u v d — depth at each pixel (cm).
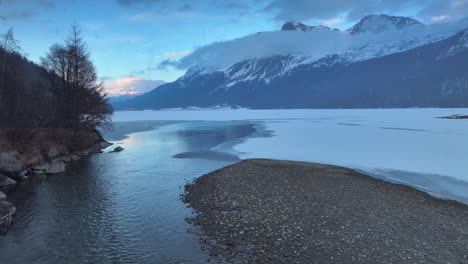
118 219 1870
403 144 5425
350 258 1364
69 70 4966
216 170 3275
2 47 3991
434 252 1420
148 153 4603
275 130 8556
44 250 1475
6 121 3516
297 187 2552
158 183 2739
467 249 1452
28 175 2998
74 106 4606
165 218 1880
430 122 10794
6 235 1633
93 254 1441
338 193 2377
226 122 13225
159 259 1391
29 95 4662
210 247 1492
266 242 1523
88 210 2025
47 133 4156
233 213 1939
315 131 8044
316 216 1867
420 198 2281
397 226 1722
